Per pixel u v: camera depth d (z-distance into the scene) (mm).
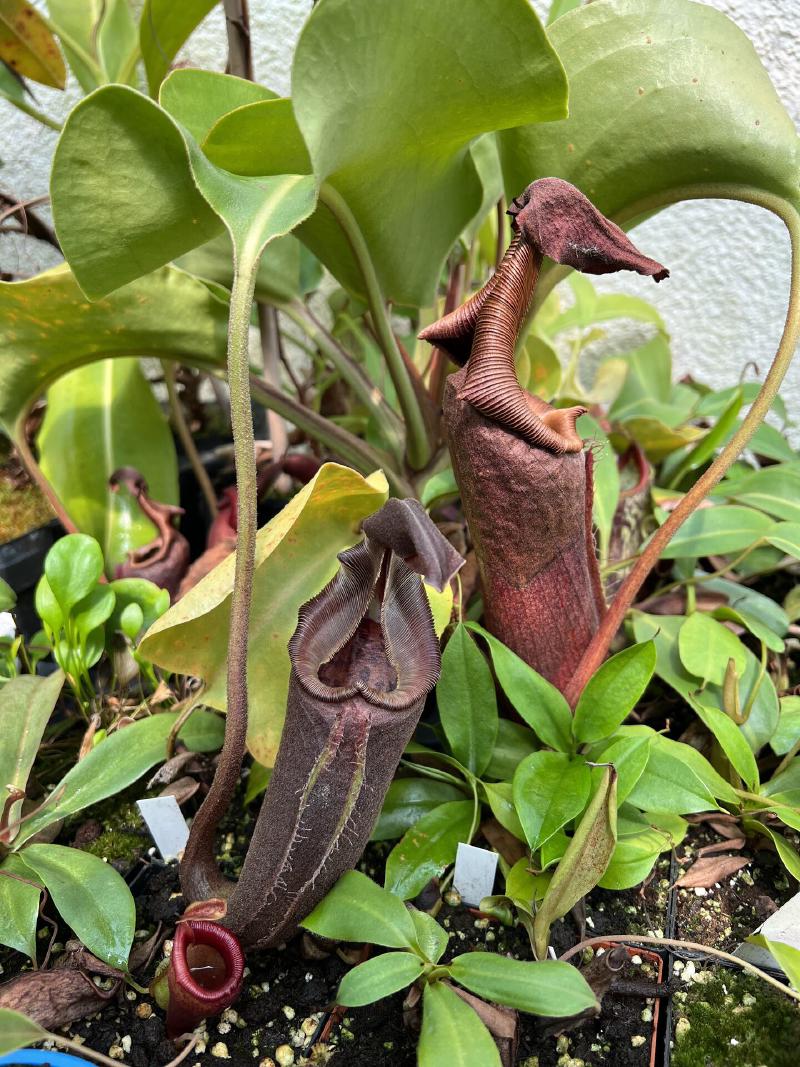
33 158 732
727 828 428
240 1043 344
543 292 424
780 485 533
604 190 382
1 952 383
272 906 326
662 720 495
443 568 282
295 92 247
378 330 446
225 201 275
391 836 404
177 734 420
